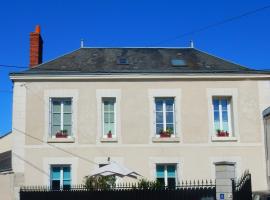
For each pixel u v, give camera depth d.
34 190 19.61
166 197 17.81
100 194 18.66
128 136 22.17
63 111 22.47
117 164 20.20
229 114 22.81
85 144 22.06
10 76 22.30
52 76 22.36
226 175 15.63
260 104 22.64
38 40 25.20
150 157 22.03
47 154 21.97
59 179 22.00
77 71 22.50
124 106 22.36
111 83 22.50
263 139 22.38
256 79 22.81
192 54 25.22
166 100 22.70
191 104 22.48
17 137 22.08
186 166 22.03
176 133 22.31
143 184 18.97
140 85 22.53
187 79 22.61
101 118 22.30
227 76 22.64
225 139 22.27
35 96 22.34
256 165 22.17
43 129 22.14
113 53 25.05
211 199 17.28
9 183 21.80
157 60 24.22
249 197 16.25
